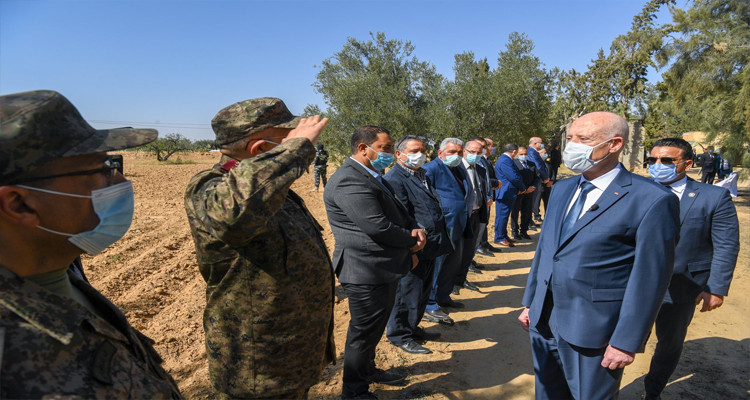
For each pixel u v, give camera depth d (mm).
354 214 2674
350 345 2863
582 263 2164
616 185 2174
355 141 3023
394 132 13391
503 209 7852
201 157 39250
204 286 5160
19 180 925
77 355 845
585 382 2225
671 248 2051
